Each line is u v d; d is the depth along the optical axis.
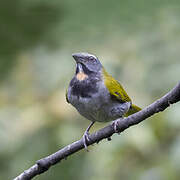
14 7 16.19
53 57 13.88
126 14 14.44
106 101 10.21
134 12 14.40
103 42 14.05
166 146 11.90
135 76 12.57
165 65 12.88
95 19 14.59
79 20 14.78
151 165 11.82
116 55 13.19
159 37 13.58
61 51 14.08
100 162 11.84
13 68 14.70
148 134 11.68
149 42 13.52
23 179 9.35
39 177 13.91
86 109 10.31
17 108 13.15
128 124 9.06
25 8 16.11
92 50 13.77
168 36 13.58
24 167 12.71
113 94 10.22
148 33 13.82
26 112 12.83
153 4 14.47
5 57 15.46
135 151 11.81
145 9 14.40
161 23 14.05
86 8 14.68
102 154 11.90
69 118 12.56
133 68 12.74
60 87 13.02
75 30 14.79
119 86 10.58
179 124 11.61
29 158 12.69
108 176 11.84
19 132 12.67
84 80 10.23
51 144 12.54
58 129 12.47
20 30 16.41
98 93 10.12
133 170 11.80
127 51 13.36
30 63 14.12
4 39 16.05
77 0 14.83
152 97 12.21
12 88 13.88
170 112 11.84
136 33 14.02
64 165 13.71
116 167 11.83
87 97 10.13
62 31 14.94
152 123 11.90
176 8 14.51
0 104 13.56
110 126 9.29
